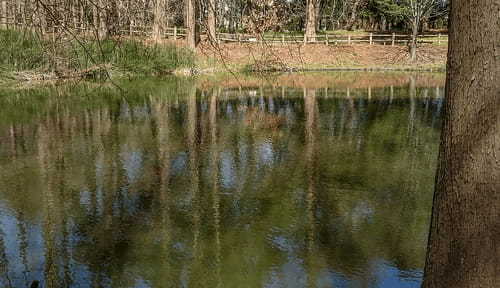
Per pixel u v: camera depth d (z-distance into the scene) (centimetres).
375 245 650
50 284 558
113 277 574
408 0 3291
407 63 3086
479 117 179
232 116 1542
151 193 847
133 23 691
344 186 879
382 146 1162
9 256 623
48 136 1251
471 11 177
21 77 1698
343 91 2119
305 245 649
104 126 1375
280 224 721
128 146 1158
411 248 639
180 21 2678
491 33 173
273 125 1404
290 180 915
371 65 3045
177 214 759
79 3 488
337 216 743
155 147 1152
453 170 189
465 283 187
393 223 717
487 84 176
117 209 776
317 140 1223
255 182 904
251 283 556
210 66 2527
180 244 658
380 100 1866
